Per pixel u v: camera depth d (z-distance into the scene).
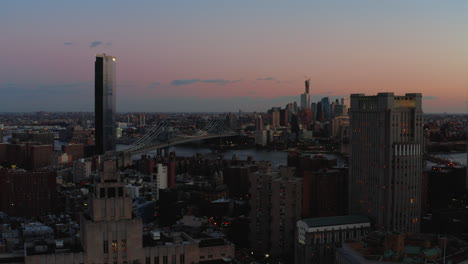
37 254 169.12
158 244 185.88
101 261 169.25
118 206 171.00
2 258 183.38
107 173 174.12
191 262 181.62
